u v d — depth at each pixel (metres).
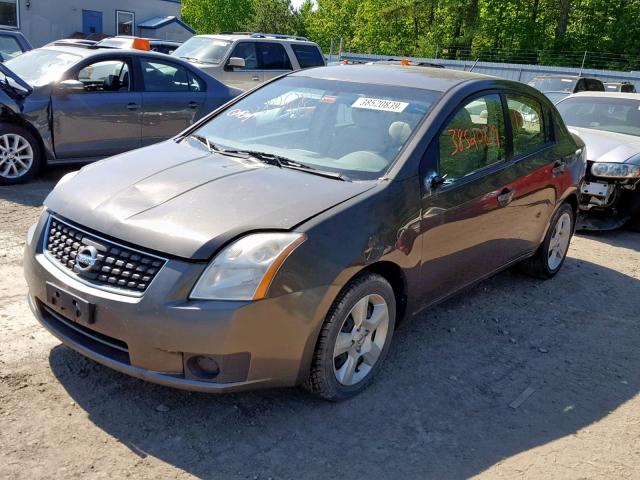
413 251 3.55
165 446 2.91
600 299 5.30
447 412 3.40
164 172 3.51
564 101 9.02
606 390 3.82
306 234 2.97
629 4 35.75
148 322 2.79
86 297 2.93
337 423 3.20
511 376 3.87
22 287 4.41
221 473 2.77
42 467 2.69
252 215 3.03
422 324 4.46
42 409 3.07
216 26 53.59
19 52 12.66
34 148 7.30
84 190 3.35
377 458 2.97
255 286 2.81
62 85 7.27
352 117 4.02
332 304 3.11
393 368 3.80
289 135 4.05
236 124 4.32
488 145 4.32
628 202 7.25
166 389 3.32
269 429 3.10
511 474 2.95
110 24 27.30
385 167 3.59
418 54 40.62
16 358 3.48
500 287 5.34
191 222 2.97
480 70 29.56
